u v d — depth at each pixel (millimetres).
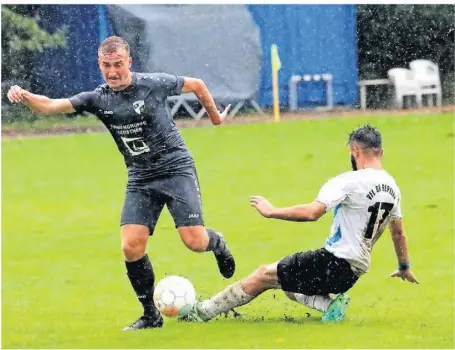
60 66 45562
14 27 45125
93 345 14562
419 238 23156
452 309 16625
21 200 30094
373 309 16719
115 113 15297
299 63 48125
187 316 15891
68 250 23422
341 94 48688
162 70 45562
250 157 36094
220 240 16547
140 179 15594
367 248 14836
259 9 47281
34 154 38719
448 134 39812
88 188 31828
